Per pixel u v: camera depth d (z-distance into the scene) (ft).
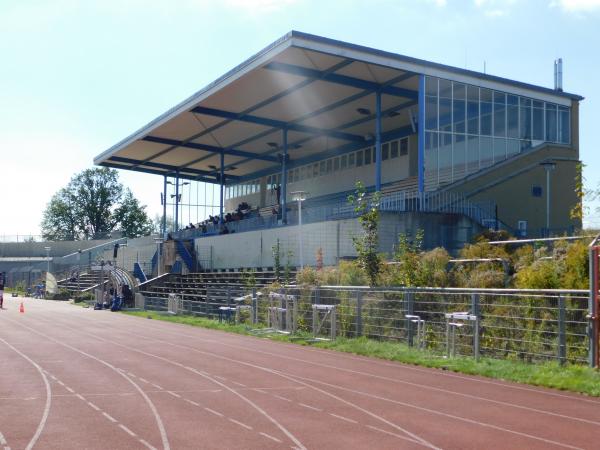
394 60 109.09
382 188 147.54
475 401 38.78
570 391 42.16
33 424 32.12
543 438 29.91
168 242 176.76
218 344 70.54
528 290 51.13
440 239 104.12
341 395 40.34
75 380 45.50
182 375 48.08
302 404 37.40
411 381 46.11
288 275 108.27
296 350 65.21
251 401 38.17
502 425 32.48
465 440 29.40
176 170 214.48
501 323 54.65
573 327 49.16
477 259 71.97
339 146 175.11
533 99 126.00
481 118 119.24
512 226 120.06
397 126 152.35
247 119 148.46
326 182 183.42
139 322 103.65
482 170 118.21
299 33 101.55
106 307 141.90
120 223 389.39
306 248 118.42
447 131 115.03
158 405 36.88
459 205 112.98
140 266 193.57
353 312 72.08
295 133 161.48
